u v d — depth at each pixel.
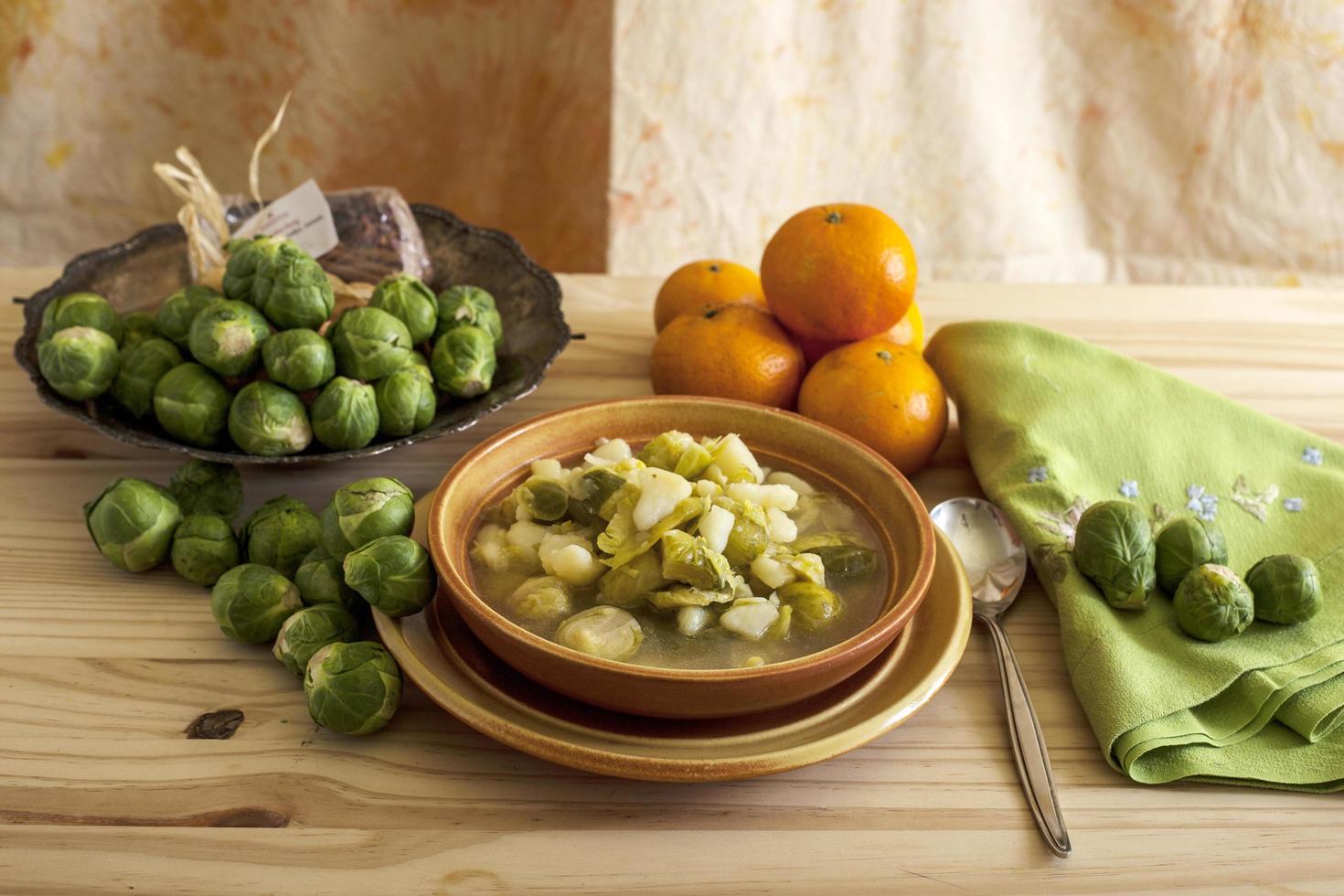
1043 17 2.47
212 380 1.15
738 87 2.35
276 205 1.46
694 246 2.52
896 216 2.59
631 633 0.88
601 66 2.34
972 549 1.14
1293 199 2.60
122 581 1.07
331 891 0.78
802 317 1.28
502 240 1.53
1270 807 0.87
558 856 0.81
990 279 2.66
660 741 0.84
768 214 2.52
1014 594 1.08
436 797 0.85
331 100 2.47
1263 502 1.17
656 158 2.41
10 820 0.82
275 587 0.96
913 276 1.28
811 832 0.84
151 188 2.60
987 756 0.92
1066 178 2.64
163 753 0.88
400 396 1.17
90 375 1.16
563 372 1.47
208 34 2.41
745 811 0.86
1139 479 1.20
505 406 1.24
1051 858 0.82
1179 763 0.89
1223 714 0.94
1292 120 2.51
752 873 0.81
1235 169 2.58
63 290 1.40
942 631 0.94
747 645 0.89
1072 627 1.01
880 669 0.92
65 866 0.79
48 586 1.05
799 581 0.93
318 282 1.18
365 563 0.90
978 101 2.48
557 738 0.83
